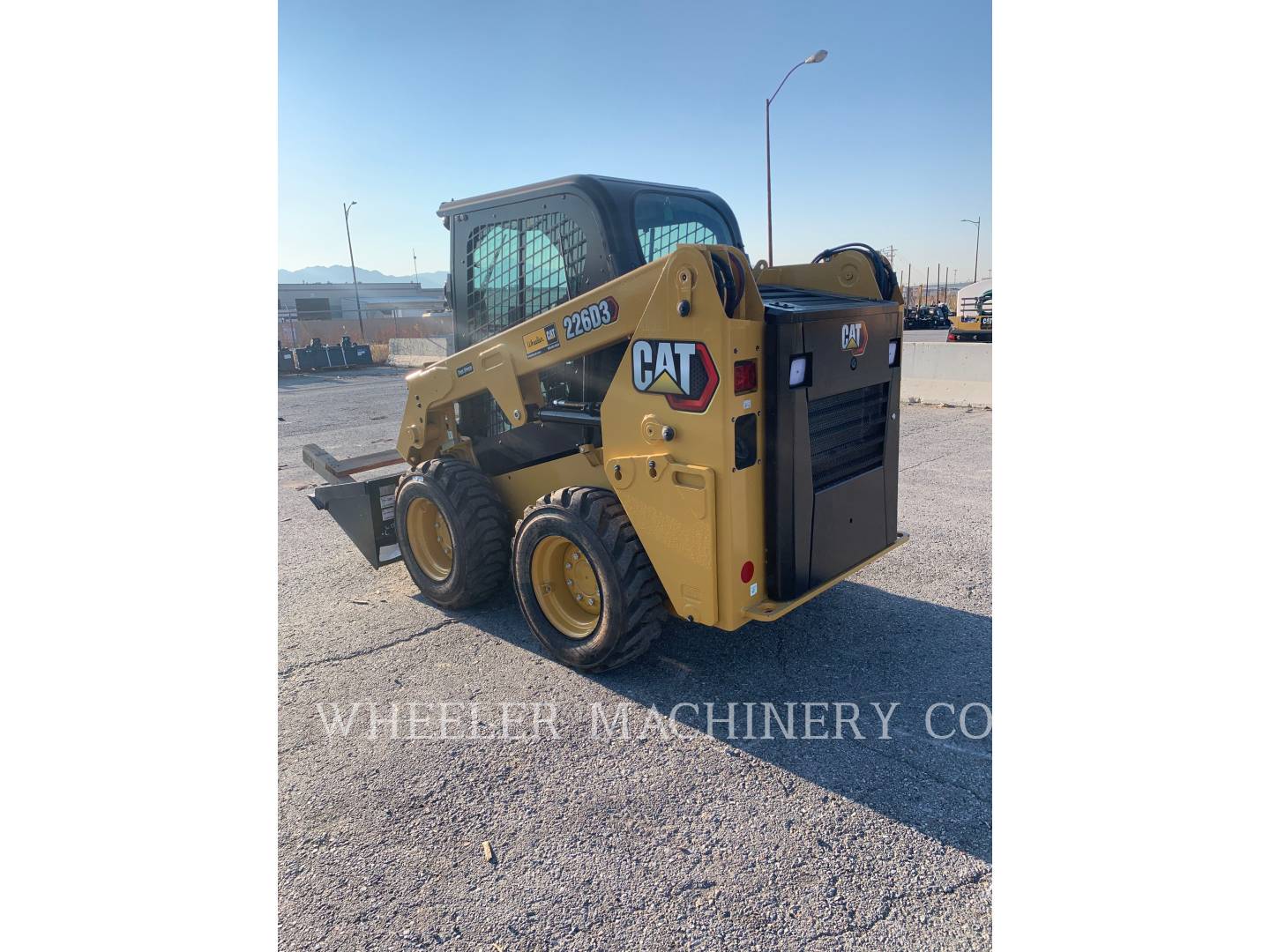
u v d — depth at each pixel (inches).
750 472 123.0
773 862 96.8
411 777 115.3
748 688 138.6
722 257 116.4
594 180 145.3
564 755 120.3
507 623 169.3
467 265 173.5
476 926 88.4
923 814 104.9
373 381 783.7
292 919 89.4
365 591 191.3
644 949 84.7
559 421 149.0
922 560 198.5
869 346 140.6
